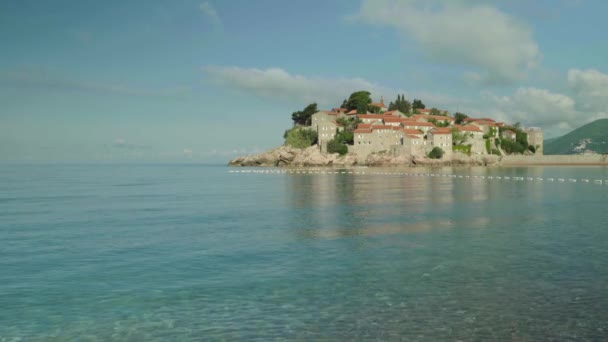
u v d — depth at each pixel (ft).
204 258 94.22
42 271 85.81
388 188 280.31
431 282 74.49
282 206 188.65
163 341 54.29
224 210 178.81
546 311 60.70
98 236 122.42
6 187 347.36
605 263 84.84
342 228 128.16
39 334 57.21
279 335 55.01
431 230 123.34
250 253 97.91
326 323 58.23
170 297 69.77
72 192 291.38
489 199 207.92
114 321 60.80
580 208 172.04
